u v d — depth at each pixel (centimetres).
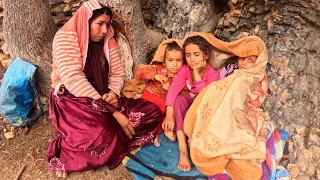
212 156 240
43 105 319
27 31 303
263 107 289
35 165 272
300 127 277
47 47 315
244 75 258
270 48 301
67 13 388
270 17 299
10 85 289
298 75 288
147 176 244
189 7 314
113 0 287
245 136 245
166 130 264
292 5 280
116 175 253
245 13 306
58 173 257
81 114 253
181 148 254
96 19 252
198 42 264
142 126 265
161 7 342
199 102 255
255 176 235
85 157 251
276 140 263
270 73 296
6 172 270
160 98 286
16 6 296
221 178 239
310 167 259
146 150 262
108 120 255
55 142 265
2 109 299
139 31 312
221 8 326
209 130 248
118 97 281
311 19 275
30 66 302
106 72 278
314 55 284
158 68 286
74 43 253
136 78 292
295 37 289
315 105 279
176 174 244
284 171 245
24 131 305
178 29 329
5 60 355
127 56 306
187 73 272
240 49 271
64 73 251
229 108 249
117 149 255
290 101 285
